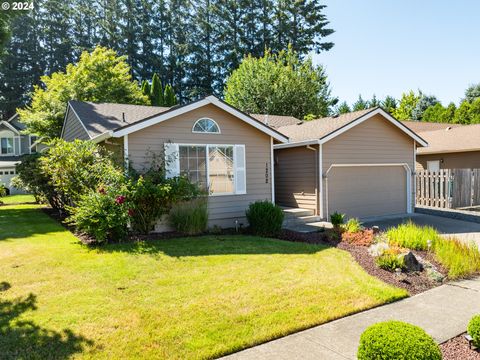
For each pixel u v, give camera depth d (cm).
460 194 1466
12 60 3734
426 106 4084
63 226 1060
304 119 2433
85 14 4000
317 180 1203
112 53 2169
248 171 1103
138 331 404
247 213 989
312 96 2712
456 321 443
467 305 496
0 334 396
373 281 576
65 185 923
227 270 624
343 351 370
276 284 557
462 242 815
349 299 505
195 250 755
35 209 1509
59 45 3878
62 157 909
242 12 4025
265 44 3747
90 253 716
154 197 863
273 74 2709
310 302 491
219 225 1051
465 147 1708
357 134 1273
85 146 931
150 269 619
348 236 861
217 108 1044
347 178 1266
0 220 1193
